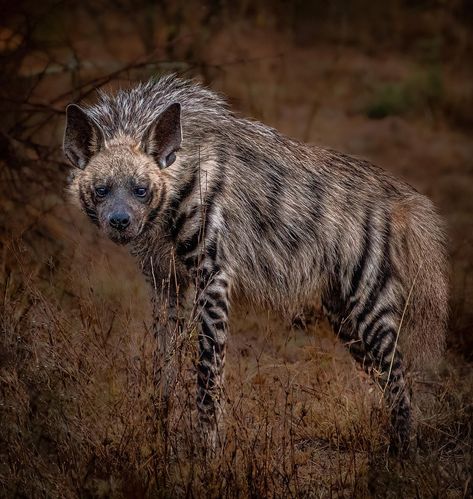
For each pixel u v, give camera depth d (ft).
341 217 33.14
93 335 32.42
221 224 31.50
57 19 63.72
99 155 30.78
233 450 28.66
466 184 62.34
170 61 45.27
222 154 31.96
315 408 32.91
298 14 93.15
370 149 68.54
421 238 33.63
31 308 32.91
